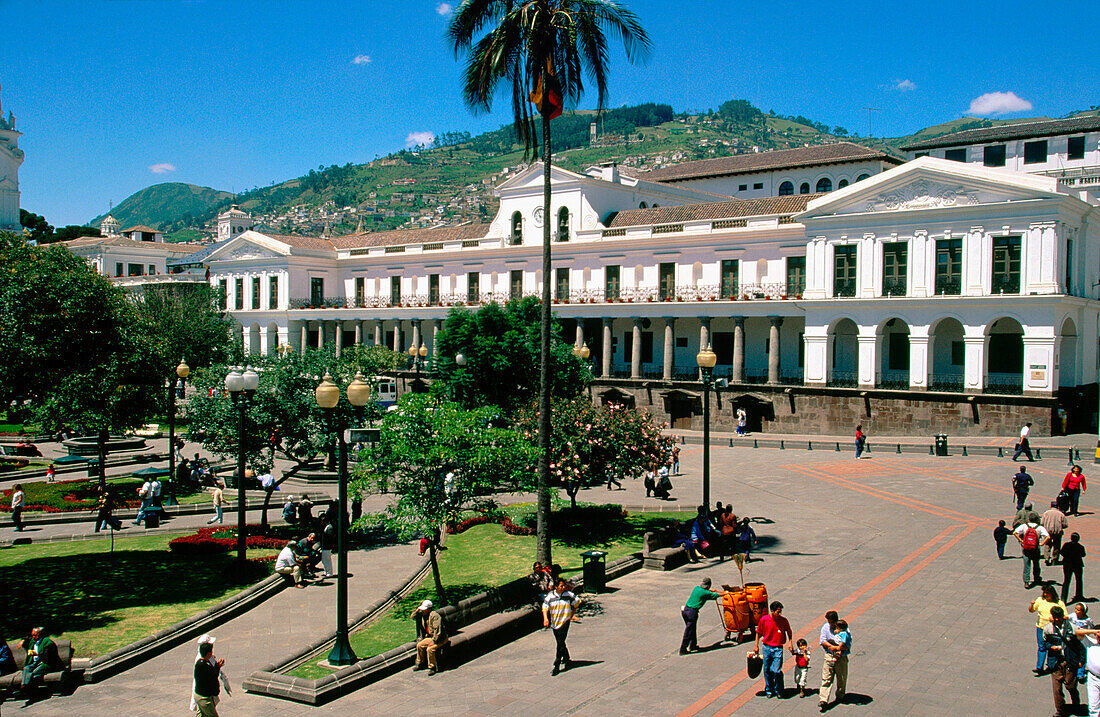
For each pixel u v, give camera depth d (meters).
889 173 49.12
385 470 21.41
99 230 133.62
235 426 30.08
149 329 35.44
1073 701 13.83
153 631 20.42
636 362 61.56
